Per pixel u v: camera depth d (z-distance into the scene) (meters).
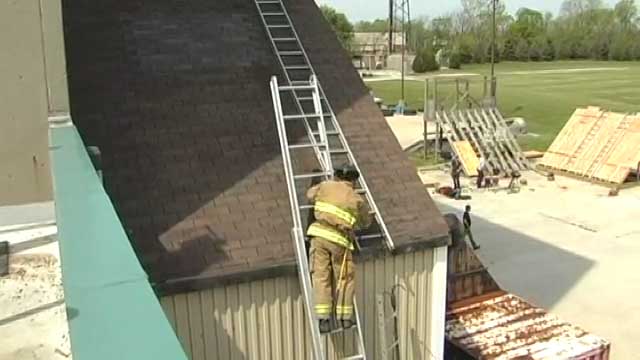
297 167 6.82
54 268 3.58
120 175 6.16
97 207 2.88
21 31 4.38
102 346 1.73
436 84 29.34
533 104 41.06
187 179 6.35
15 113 4.47
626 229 16.58
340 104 7.76
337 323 5.64
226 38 8.14
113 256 2.38
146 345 1.73
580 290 12.52
